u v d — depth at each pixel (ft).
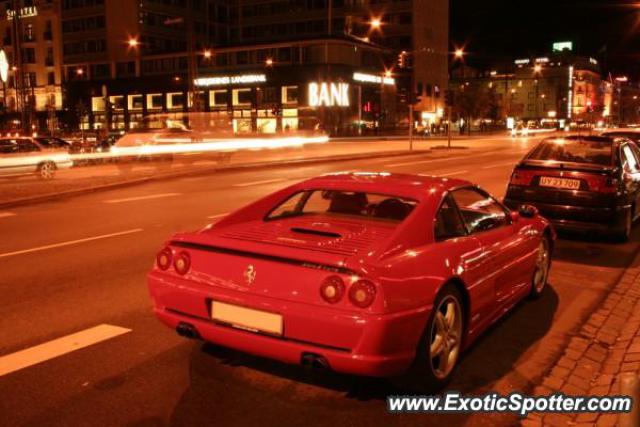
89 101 278.46
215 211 42.78
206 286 13.61
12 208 45.03
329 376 14.94
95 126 278.05
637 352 16.72
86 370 15.23
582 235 34.91
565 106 393.50
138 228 35.91
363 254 12.75
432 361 13.97
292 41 233.96
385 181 17.06
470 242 15.53
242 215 16.62
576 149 33.71
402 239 13.73
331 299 12.21
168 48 279.90
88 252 29.12
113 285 23.12
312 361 12.51
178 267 14.11
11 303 20.76
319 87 228.02
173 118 110.73
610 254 30.07
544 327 19.21
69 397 13.76
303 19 290.97
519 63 433.07
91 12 278.05
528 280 20.01
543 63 417.69
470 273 14.97
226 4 306.96
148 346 16.80
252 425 12.65
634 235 35.09
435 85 295.07
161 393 13.99
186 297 13.87
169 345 16.88
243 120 119.24
